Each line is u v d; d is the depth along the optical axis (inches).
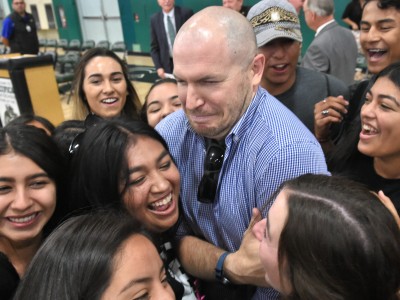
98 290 25.6
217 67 35.1
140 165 40.1
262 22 61.2
